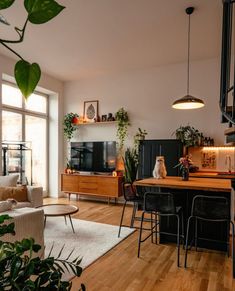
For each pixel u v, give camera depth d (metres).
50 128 6.60
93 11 3.32
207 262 2.76
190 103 3.53
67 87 6.63
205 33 3.94
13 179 4.09
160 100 5.54
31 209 2.37
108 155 5.86
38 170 6.30
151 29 3.82
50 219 4.34
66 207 3.76
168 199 2.83
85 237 3.46
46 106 6.57
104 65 5.47
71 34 3.97
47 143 6.59
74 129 6.43
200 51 4.69
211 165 4.99
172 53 4.79
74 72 5.93
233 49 4.34
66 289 0.75
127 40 4.20
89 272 2.51
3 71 4.89
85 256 2.85
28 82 0.64
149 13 3.38
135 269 2.59
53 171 6.55
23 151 5.75
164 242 3.34
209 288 2.24
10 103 5.54
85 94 6.39
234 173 4.65
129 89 5.86
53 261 0.81
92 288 2.22
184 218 3.27
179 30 3.85
